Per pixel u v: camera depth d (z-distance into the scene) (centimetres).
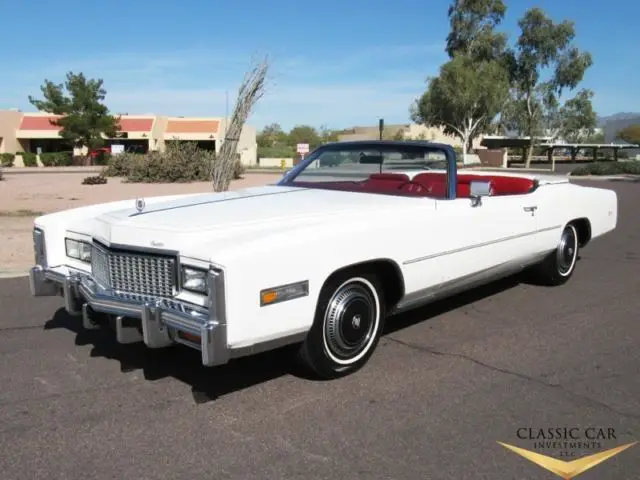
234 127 1158
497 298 588
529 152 4950
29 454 301
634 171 3152
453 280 458
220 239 341
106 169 2783
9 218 1166
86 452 303
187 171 2381
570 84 4738
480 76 4541
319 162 521
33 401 360
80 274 416
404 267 409
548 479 280
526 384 385
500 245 504
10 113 5475
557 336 478
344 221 380
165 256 347
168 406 353
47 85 5256
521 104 5109
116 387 380
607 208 685
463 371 405
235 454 300
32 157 4991
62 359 427
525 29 4716
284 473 284
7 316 532
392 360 423
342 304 379
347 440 314
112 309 361
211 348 310
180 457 298
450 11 4959
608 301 580
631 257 809
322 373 381
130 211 408
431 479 280
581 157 7281
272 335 333
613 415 344
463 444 311
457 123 4703
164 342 344
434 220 431
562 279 633
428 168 468
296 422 333
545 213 566
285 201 438
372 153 490
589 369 410
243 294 317
